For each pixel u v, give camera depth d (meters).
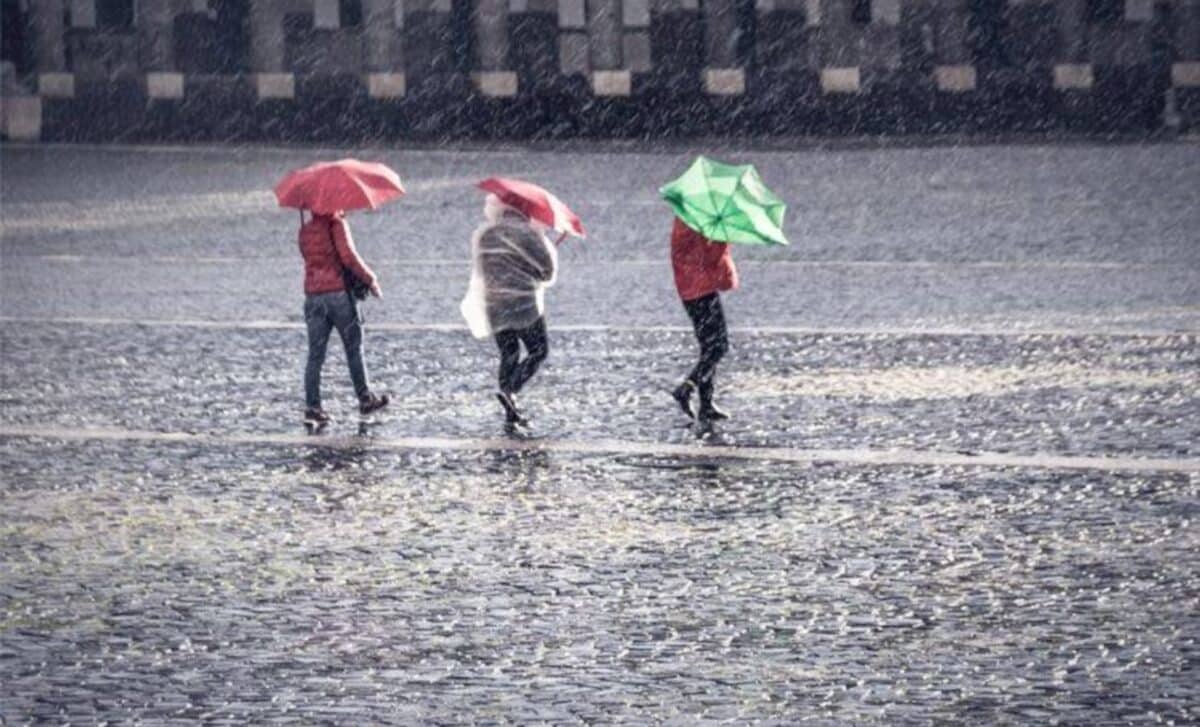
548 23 99.62
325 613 23.36
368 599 23.97
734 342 42.97
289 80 98.06
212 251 58.00
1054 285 50.09
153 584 24.75
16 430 34.75
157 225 63.91
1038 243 57.41
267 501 29.34
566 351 42.09
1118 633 22.16
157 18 98.19
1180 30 97.44
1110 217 62.75
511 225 34.19
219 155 88.75
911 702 19.86
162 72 98.31
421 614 23.28
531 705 19.92
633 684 20.56
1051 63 98.31
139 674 21.09
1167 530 26.89
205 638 22.41
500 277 34.25
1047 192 69.62
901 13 98.19
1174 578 24.44
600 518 28.00
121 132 98.44
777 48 99.38
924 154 84.81
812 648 21.72
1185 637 21.95
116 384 38.91
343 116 98.25
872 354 41.28
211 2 99.69
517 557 25.86
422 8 99.44
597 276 52.69
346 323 35.06
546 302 48.66
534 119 97.19
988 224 61.56
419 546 26.53
